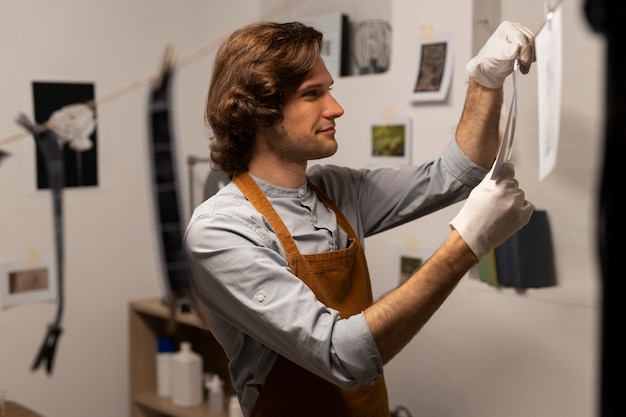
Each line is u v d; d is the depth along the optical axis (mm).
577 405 1766
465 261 1117
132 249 2754
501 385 1936
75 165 2576
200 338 2762
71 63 2512
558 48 977
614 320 338
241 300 1196
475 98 1312
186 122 2637
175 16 2658
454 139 1370
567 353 1781
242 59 1284
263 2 2492
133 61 2619
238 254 1207
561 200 1756
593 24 328
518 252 1810
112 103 2617
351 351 1104
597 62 1641
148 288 2818
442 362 2088
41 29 2457
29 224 2510
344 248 1397
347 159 2330
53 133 1175
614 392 338
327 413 1320
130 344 2746
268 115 1271
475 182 1352
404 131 2135
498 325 1936
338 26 2346
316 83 1284
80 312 2646
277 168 1347
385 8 2260
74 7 2504
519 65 1190
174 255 1044
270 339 1206
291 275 1181
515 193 1141
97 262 2670
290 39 1277
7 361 2508
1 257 2449
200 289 1314
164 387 2658
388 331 1104
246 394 1414
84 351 2672
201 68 2652
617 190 333
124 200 2707
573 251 1745
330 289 1318
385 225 1484
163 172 999
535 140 1797
